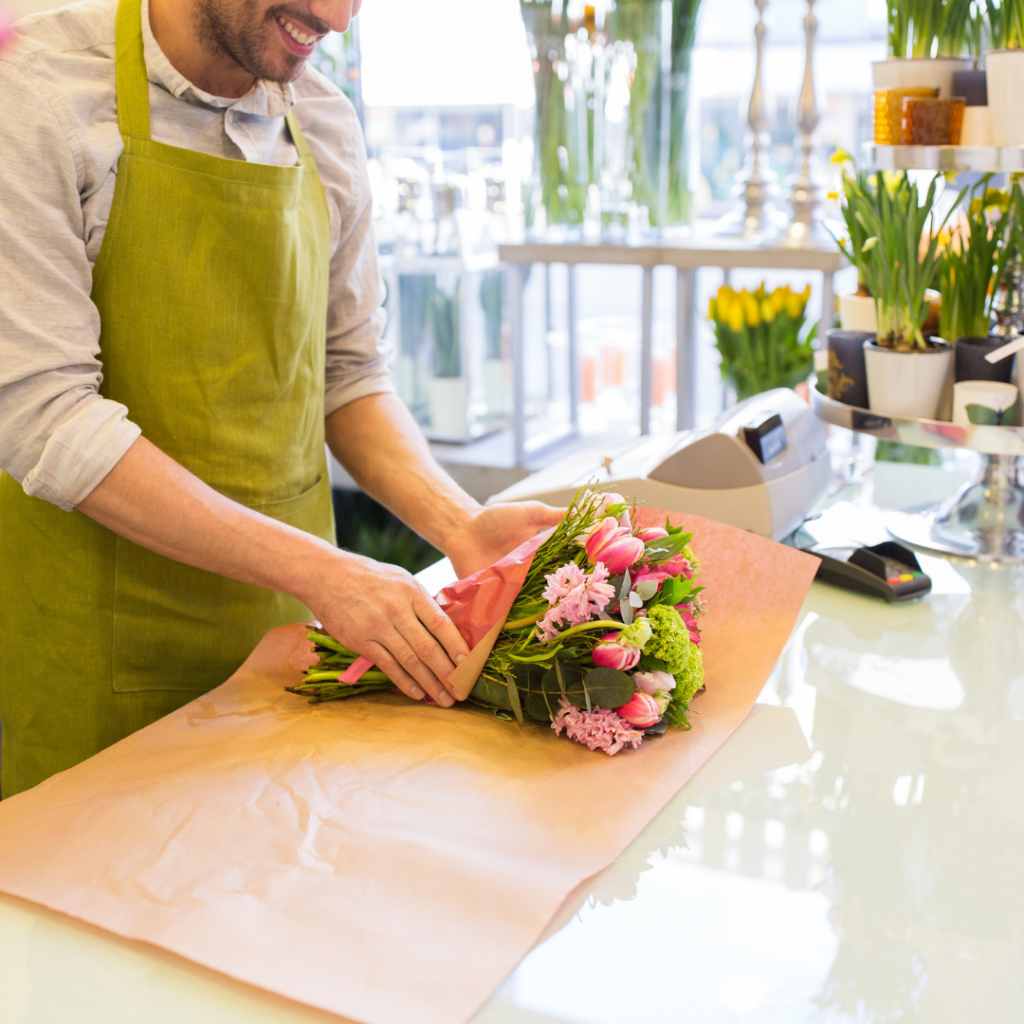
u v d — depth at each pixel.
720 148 3.50
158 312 1.10
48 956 0.66
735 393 2.48
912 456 2.07
